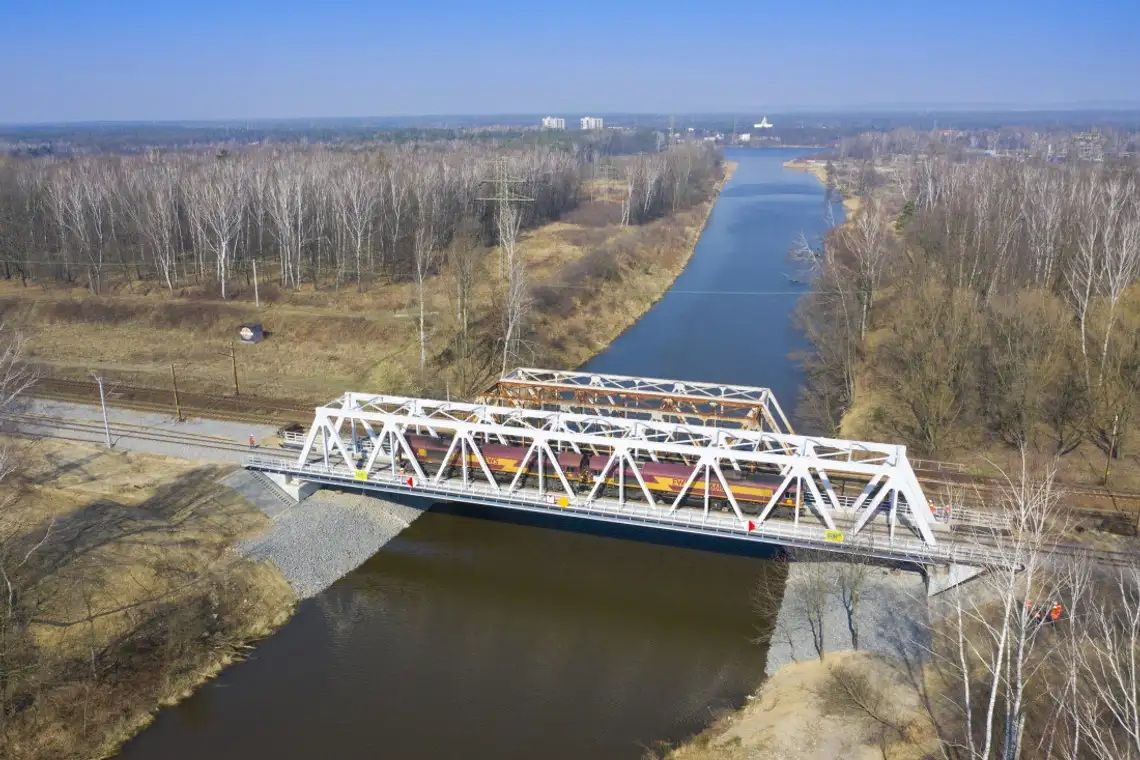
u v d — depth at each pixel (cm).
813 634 4681
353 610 5247
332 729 4206
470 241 11019
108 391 8162
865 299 8675
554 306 10850
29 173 13638
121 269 11956
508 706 4403
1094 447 6519
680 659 4800
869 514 4972
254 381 8656
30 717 4081
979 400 6931
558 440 5522
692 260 15088
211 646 4775
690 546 6006
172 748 4069
